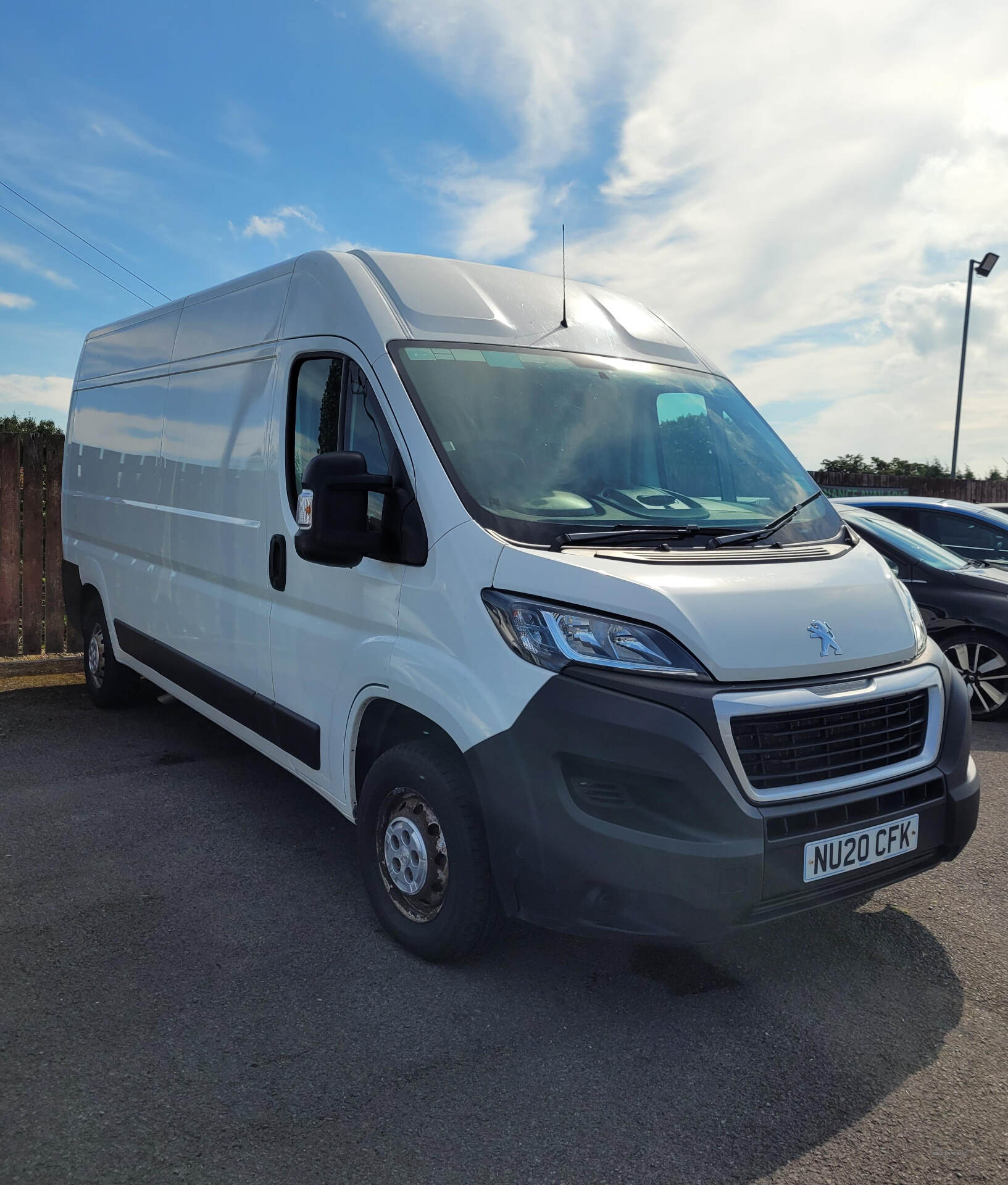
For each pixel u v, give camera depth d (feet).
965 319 67.26
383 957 10.94
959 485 58.39
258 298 14.61
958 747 10.37
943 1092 8.71
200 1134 7.90
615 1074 8.87
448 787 10.11
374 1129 8.02
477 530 9.98
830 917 12.26
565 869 8.89
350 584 11.62
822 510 12.50
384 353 11.41
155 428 17.88
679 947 11.32
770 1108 8.44
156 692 22.81
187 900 12.32
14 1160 7.52
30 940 11.14
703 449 12.66
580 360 12.65
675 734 8.55
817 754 9.21
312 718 12.64
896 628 10.27
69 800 16.10
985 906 12.65
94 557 21.18
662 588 9.16
